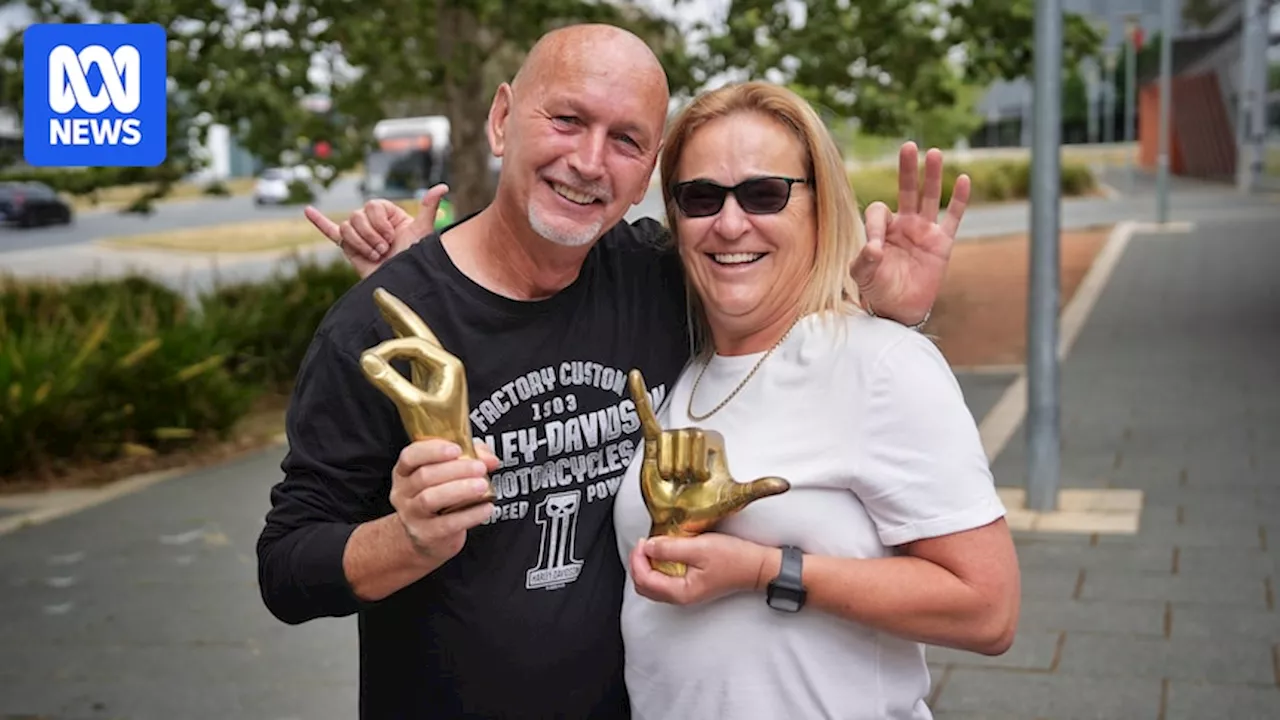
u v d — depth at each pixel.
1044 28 5.91
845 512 1.91
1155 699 3.90
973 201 34.34
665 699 2.03
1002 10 9.65
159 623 4.97
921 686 2.01
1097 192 35.72
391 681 2.12
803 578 1.86
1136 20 34.62
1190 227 22.23
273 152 9.62
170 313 10.88
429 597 2.06
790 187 1.99
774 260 2.02
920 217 1.97
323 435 1.98
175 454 8.20
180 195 46.84
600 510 2.13
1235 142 40.38
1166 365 9.97
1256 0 32.41
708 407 2.06
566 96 2.00
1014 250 20.64
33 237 32.09
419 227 2.35
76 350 8.38
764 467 1.93
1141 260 17.67
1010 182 35.22
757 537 1.93
